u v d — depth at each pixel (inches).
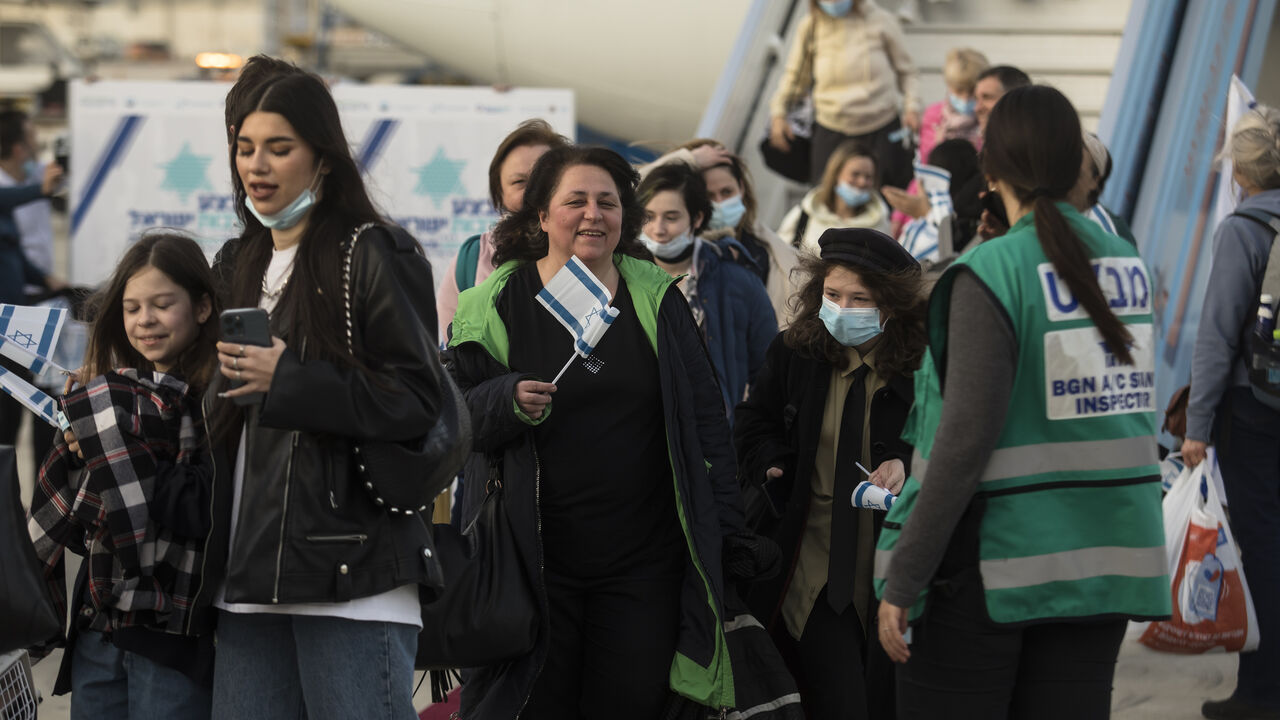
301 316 149.7
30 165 458.9
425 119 445.1
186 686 172.6
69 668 183.5
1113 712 262.7
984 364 150.3
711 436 198.5
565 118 447.2
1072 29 524.1
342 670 153.4
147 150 448.1
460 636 179.8
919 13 533.0
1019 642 157.9
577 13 719.7
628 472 190.1
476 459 197.2
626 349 192.4
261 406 146.2
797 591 207.2
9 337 188.1
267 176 149.8
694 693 184.9
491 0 726.5
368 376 148.0
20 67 1664.6
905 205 358.9
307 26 1520.7
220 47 2066.9
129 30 2053.4
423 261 156.3
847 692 202.1
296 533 147.8
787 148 470.6
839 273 200.2
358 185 155.9
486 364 194.7
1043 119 154.7
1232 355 255.3
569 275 189.3
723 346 258.4
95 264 447.2
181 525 167.8
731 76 529.3
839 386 207.3
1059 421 153.3
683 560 193.8
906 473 198.8
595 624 190.5
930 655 159.5
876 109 447.5
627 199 200.1
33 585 169.8
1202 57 410.0
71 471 177.2
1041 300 152.2
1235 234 253.8
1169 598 157.2
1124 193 412.2
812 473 207.3
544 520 191.0
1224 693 272.8
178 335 178.4
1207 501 270.1
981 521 154.9
